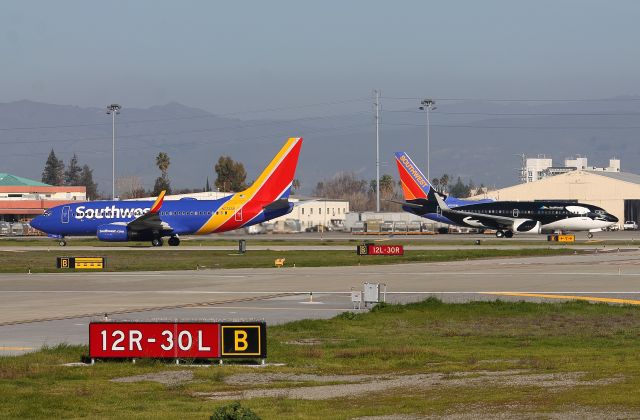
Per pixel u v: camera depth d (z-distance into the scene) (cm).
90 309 9788
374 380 5522
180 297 11012
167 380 5572
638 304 10088
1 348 7094
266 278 13625
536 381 5259
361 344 7269
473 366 5988
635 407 4403
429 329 8288
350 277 13675
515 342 7388
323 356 6550
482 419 4244
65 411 4709
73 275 14500
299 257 18225
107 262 16562
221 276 14062
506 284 12462
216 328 6131
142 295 11275
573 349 6919
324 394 5078
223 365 6097
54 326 8438
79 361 6272
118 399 5003
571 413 4303
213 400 4956
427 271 14688
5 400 4984
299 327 8319
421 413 4438
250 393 5147
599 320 8812
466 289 11850
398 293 11388
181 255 19088
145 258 18200
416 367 6028
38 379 5616
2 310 9725
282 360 6356
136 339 6172
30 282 13262
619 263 16200
